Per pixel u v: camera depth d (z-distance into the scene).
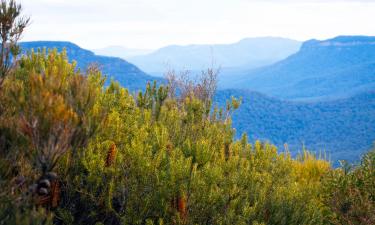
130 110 4.96
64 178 3.66
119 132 4.21
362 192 6.18
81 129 2.83
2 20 3.34
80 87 2.93
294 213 4.81
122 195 3.84
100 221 3.82
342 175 6.34
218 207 4.25
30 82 2.87
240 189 4.58
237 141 5.77
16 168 3.03
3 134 2.84
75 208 3.78
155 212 3.85
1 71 3.24
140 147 3.92
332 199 5.93
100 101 4.46
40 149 2.72
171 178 3.87
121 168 3.93
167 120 5.33
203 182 4.02
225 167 4.88
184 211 3.86
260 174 5.17
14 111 3.12
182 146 4.79
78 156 3.73
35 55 4.50
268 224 4.51
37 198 2.77
